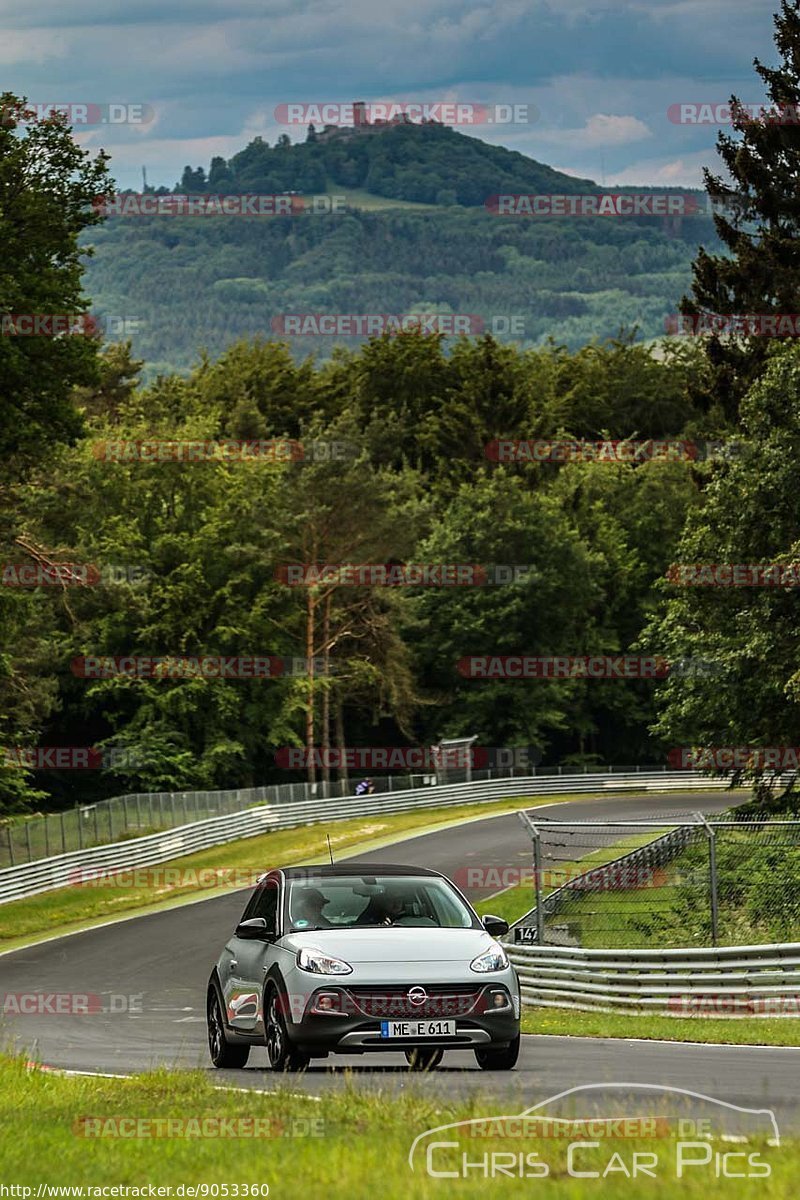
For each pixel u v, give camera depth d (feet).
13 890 499.51
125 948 400.67
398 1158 84.17
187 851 633.61
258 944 151.33
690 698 433.07
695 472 525.34
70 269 458.50
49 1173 88.69
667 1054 164.45
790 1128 98.53
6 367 433.48
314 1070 148.05
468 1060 164.04
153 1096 124.77
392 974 137.49
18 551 543.80
